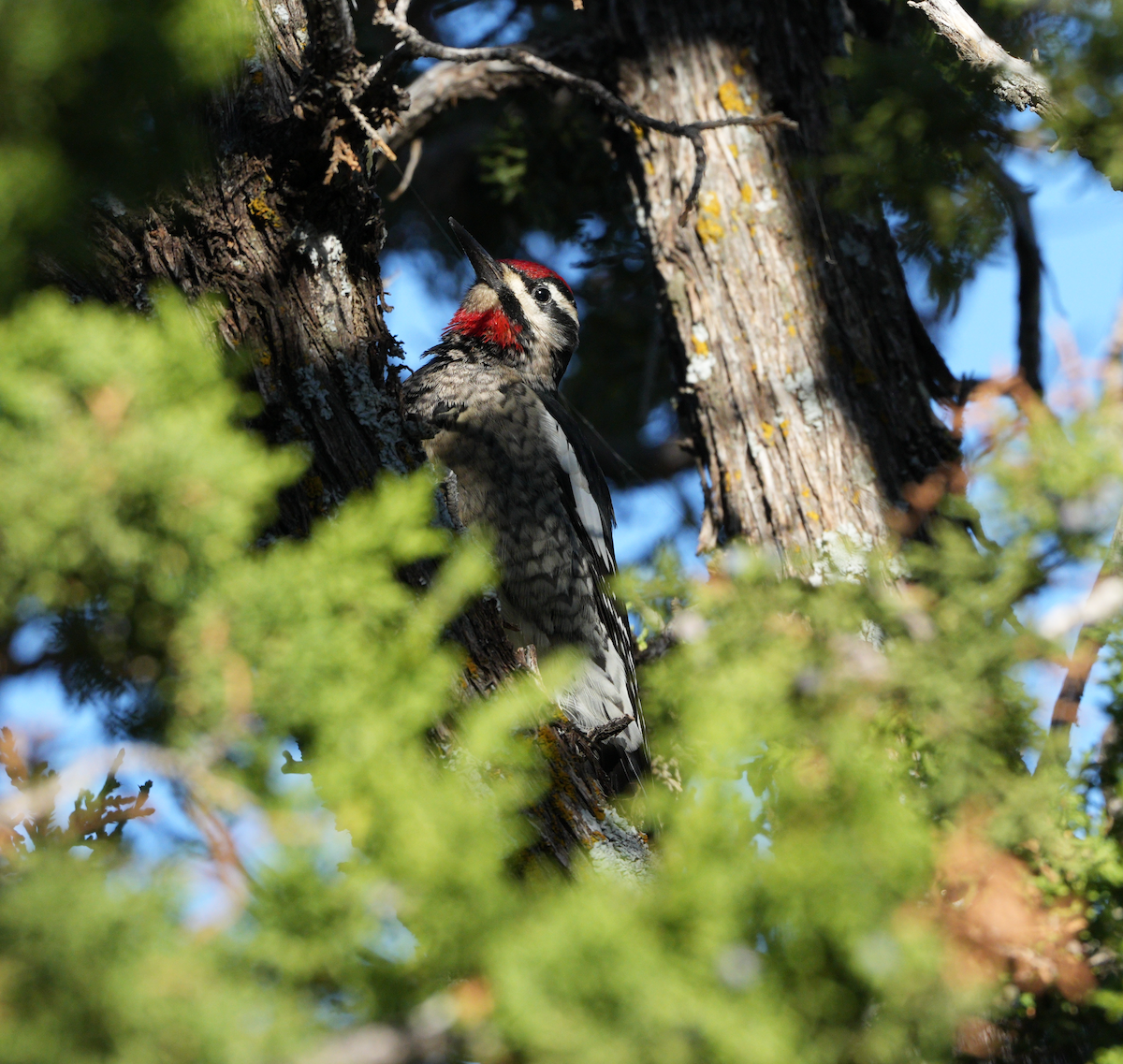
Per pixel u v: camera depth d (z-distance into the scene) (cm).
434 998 299
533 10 1077
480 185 1159
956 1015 309
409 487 481
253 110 547
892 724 511
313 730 342
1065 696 535
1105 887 429
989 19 691
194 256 532
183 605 333
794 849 300
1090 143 557
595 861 477
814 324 785
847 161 670
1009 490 548
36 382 320
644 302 1158
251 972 287
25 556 316
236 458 332
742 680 421
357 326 564
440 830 303
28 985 267
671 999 274
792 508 741
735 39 847
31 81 297
